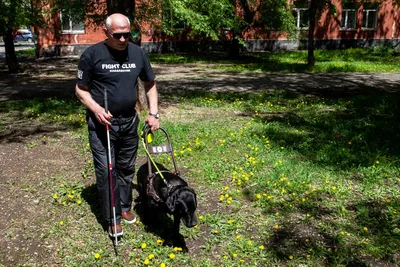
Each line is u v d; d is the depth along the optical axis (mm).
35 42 27219
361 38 33062
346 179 5445
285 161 5973
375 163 5867
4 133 7523
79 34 25781
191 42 28828
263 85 14523
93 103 3549
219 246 3840
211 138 7152
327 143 6891
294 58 25078
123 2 8336
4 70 18359
